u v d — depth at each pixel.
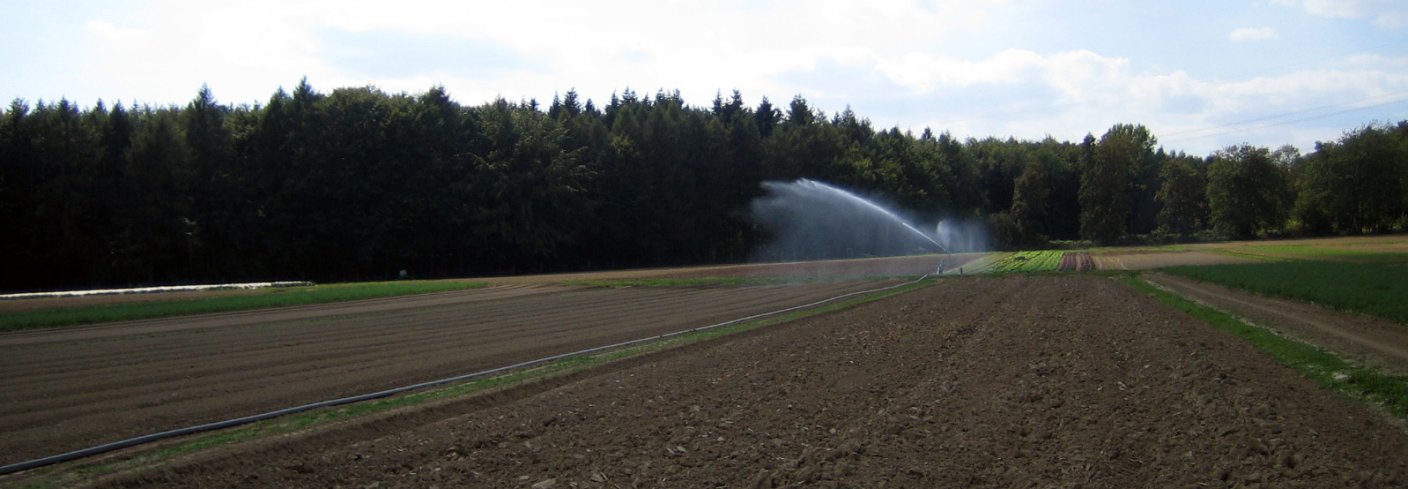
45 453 10.48
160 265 66.50
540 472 9.48
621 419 12.04
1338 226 102.62
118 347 21.27
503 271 80.12
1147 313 26.66
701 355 18.58
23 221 62.16
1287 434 10.56
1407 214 99.88
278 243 68.38
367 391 14.72
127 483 9.07
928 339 20.75
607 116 117.44
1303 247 76.25
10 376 16.67
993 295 35.34
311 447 10.77
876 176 102.25
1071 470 9.20
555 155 84.44
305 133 72.00
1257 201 106.62
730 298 37.69
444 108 79.44
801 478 9.00
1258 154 107.25
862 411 12.32
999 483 8.81
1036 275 50.31
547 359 18.45
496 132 82.00
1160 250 84.12
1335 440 10.30
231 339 22.83
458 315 30.17
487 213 76.62
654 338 22.38
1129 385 14.06
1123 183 115.25
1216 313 25.84
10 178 62.56
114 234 64.50
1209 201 112.31
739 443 10.57
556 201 81.94
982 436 10.70
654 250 92.62
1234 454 9.63
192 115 70.12
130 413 12.90
